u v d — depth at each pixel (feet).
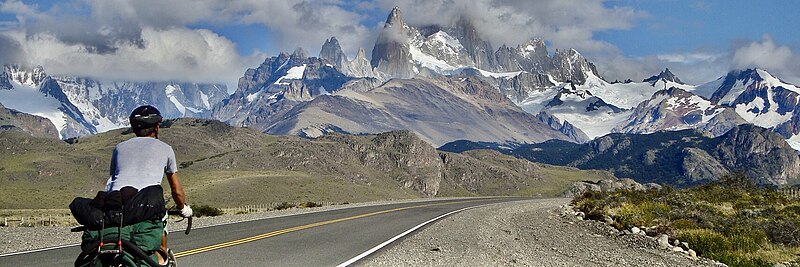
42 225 117.50
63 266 45.73
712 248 73.87
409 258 55.77
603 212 121.19
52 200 424.46
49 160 561.02
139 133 22.81
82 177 547.90
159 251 22.31
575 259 63.36
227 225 88.38
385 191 510.17
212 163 549.95
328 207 158.61
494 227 99.71
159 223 21.89
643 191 164.86
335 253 57.57
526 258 61.52
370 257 55.36
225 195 385.50
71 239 66.49
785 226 81.66
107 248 20.81
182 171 513.86
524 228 101.19
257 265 47.91
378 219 108.37
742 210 108.68
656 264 61.93
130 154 22.02
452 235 81.35
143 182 21.72
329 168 610.65
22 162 561.84
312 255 55.47
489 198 252.21
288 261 50.88
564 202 202.69
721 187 166.71
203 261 49.19
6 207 375.66
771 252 73.26
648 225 96.12
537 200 225.35
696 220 93.25
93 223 20.84
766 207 114.93
